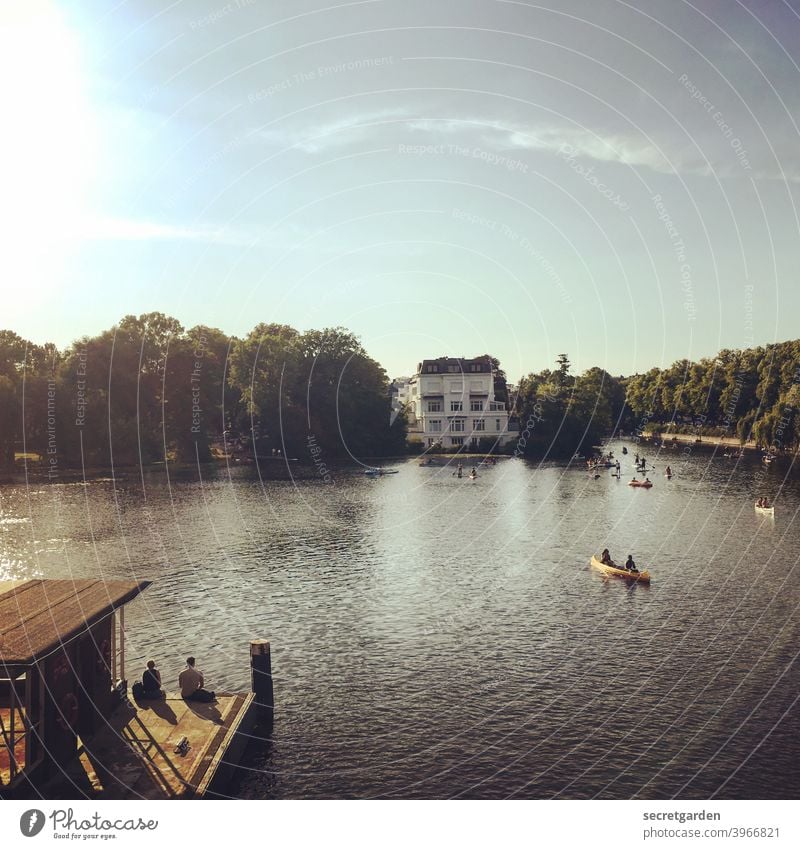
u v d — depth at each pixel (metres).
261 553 54.97
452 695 28.58
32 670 19.50
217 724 23.42
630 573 46.03
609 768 22.91
